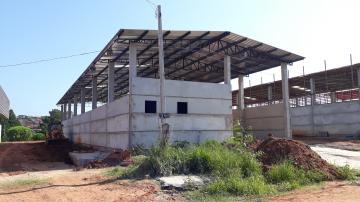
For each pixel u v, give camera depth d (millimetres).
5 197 10453
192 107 21594
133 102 19938
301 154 14367
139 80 20266
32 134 58906
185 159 14109
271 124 29125
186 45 22938
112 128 23516
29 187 11953
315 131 36438
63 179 13406
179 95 21281
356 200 9578
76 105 43562
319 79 36469
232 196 10844
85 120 33781
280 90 40750
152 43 21922
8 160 25281
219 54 25500
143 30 19500
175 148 16062
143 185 12078
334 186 12008
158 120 20359
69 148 32000
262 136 30000
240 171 13055
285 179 12688
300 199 9969
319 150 22703
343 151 22250
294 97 44781
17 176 14977
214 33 21453
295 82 37969
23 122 98062
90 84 35938
